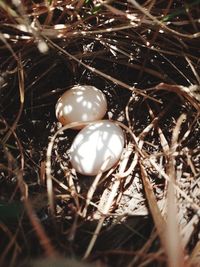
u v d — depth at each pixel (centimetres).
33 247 23
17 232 23
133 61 29
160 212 24
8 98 28
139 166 27
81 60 29
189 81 28
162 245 22
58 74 29
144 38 28
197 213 24
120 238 24
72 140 28
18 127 28
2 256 22
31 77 28
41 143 28
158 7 28
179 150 27
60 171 27
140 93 27
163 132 28
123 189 26
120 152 26
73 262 22
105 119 28
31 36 27
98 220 25
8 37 26
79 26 27
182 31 28
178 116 28
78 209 25
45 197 26
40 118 28
